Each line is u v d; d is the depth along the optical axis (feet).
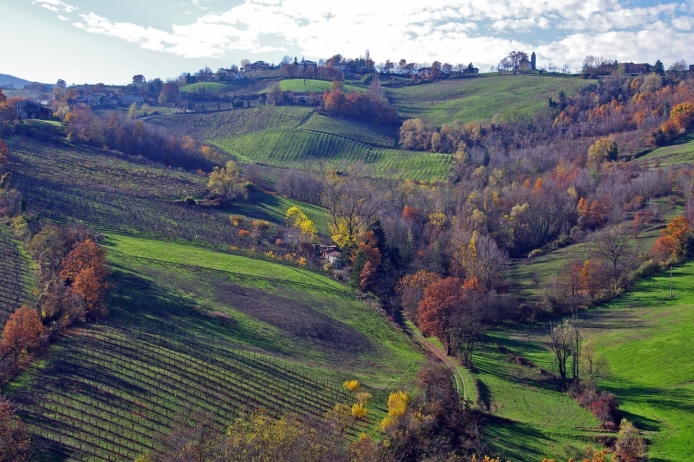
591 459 213.66
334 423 230.68
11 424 187.32
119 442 201.36
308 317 346.74
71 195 463.42
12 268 303.07
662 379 272.31
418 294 380.78
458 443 230.48
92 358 244.01
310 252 485.15
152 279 341.82
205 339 287.07
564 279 415.03
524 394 279.90
